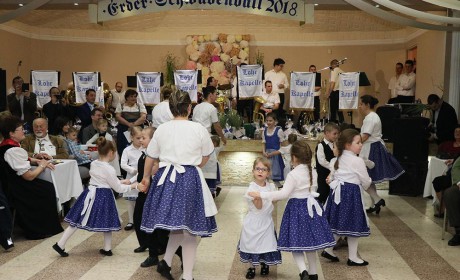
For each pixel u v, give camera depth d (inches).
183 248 168.2
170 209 161.6
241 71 402.3
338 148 202.8
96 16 455.2
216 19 616.4
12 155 226.4
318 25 605.3
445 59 449.7
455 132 316.2
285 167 326.0
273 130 331.3
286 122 423.2
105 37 627.5
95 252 212.2
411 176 345.4
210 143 173.5
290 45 621.0
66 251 213.3
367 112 303.6
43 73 417.7
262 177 180.9
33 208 231.9
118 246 221.3
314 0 462.3
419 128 343.3
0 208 209.9
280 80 527.2
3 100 351.9
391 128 414.3
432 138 422.9
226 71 592.4
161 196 164.2
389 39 601.9
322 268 196.1
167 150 169.2
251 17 609.0
